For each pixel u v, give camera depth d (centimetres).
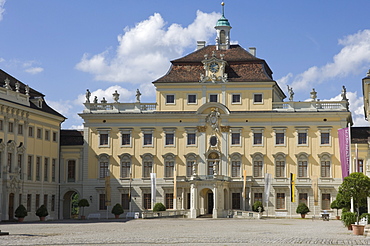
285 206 10488
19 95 9444
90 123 10925
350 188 6481
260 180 10588
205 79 10788
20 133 9456
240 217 9938
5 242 4266
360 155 10231
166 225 7219
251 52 11744
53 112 10581
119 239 4569
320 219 9731
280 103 10656
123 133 10862
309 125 10556
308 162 10519
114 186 10781
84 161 10856
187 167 10738
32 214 9744
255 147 10644
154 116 10794
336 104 10538
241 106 10712
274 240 4438
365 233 5166
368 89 8575
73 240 4466
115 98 10975
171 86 10862
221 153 10675
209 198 10688
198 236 4925
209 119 10731
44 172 10238
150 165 10800
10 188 9019
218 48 11425
